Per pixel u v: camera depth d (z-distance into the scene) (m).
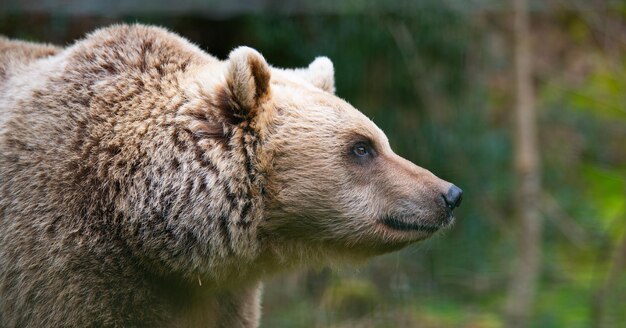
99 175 8.05
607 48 20.17
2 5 16.44
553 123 21.88
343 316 15.98
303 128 8.36
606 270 17.69
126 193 8.04
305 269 8.99
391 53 18.38
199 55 9.09
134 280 8.17
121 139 8.17
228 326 9.41
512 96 19.95
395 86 18.47
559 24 22.97
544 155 21.25
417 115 18.62
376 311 16.02
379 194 8.55
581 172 21.41
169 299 8.52
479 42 19.31
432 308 16.44
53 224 7.99
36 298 8.02
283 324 15.66
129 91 8.39
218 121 8.28
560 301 16.53
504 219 18.89
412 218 8.54
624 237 15.88
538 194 17.53
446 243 17.88
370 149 8.59
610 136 21.92
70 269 7.96
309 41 18.12
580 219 19.83
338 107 8.59
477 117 19.28
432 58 18.70
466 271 17.56
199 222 8.05
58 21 16.97
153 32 8.92
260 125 8.30
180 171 8.07
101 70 8.52
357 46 18.17
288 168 8.30
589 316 15.68
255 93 8.37
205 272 8.29
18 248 8.04
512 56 19.44
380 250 8.77
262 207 8.34
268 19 17.81
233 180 8.16
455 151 18.81
